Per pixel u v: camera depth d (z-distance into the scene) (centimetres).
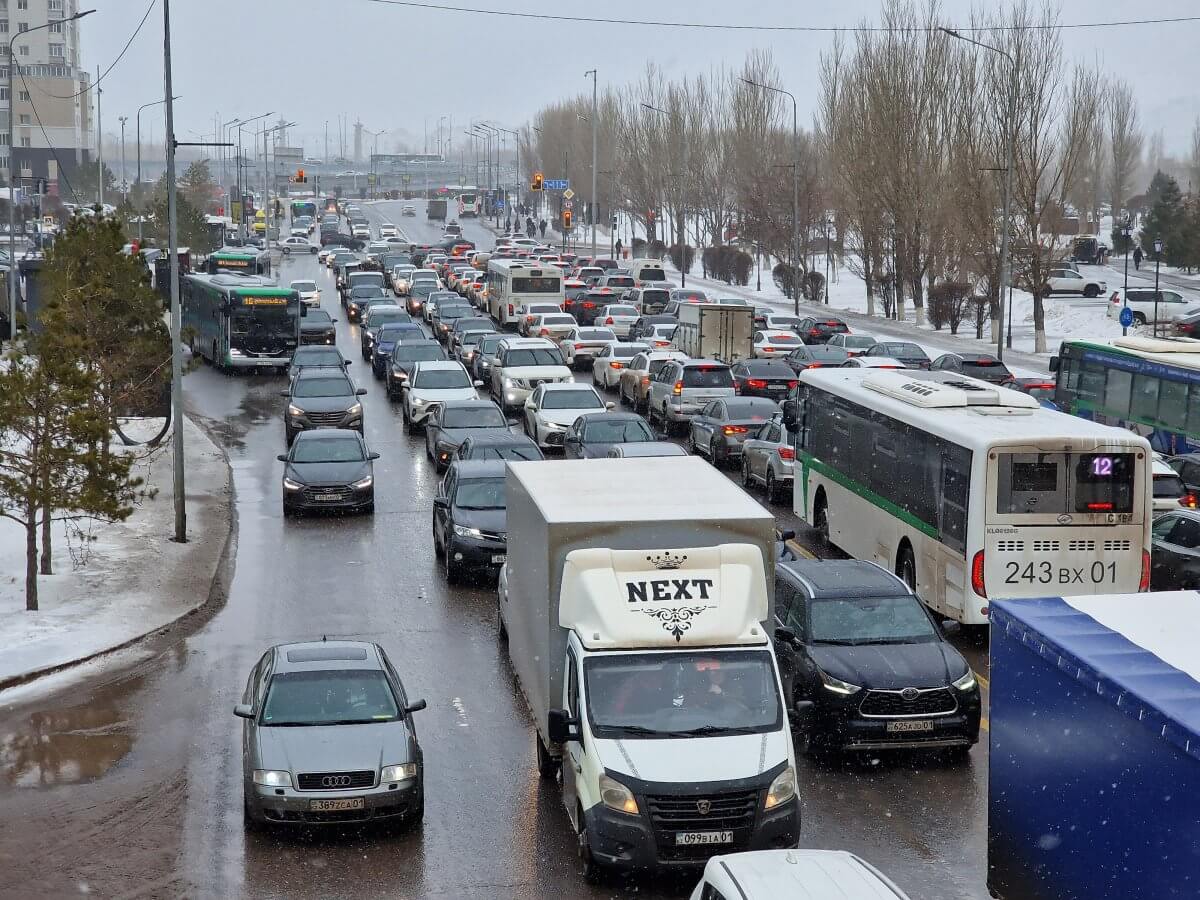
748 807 1194
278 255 12175
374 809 1299
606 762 1201
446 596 2242
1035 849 918
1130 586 1855
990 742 988
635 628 1282
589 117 14600
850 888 854
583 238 14950
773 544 1343
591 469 1594
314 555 2514
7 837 1322
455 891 1206
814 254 9969
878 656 1553
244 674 1834
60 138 16900
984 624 1867
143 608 2105
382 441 3734
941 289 6506
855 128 7162
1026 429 1897
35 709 1698
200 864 1261
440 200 17425
